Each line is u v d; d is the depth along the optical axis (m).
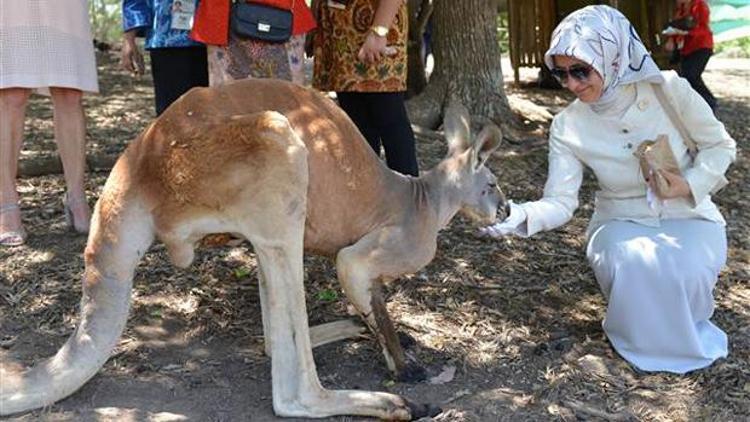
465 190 3.30
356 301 3.09
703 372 3.36
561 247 4.72
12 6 3.97
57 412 2.86
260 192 2.72
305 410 2.86
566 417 3.05
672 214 3.49
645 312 3.36
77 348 2.79
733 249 4.85
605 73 3.25
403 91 4.27
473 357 3.46
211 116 2.83
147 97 8.84
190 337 3.51
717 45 16.36
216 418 2.91
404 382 3.22
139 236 2.82
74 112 4.34
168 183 2.75
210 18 3.62
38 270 3.98
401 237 3.11
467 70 7.57
